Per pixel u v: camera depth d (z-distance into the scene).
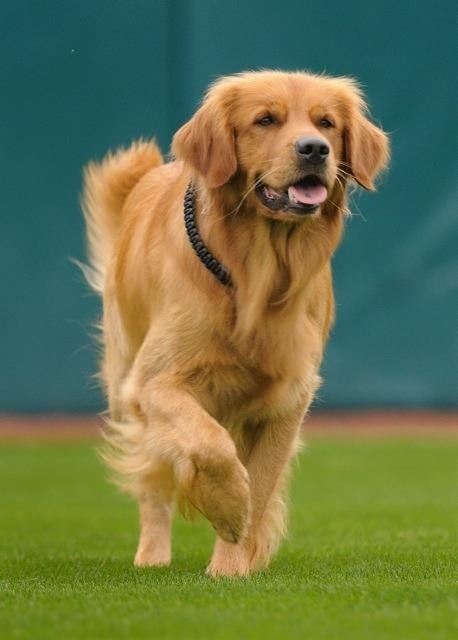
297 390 9.41
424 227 22.20
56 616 6.89
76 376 22.83
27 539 12.68
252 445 9.62
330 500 16.06
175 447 8.74
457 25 21.75
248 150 8.96
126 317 10.30
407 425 24.00
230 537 8.82
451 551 10.34
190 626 6.59
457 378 22.58
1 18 22.20
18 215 22.44
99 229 11.82
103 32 21.89
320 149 8.60
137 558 10.41
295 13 21.22
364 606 7.12
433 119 21.92
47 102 22.20
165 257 9.30
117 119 21.91
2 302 22.61
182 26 21.30
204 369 9.10
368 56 21.58
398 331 22.45
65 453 21.52
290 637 6.27
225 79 9.33
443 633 6.32
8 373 22.80
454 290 22.38
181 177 9.70
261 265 8.96
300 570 9.46
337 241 9.35
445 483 17.88
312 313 9.52
